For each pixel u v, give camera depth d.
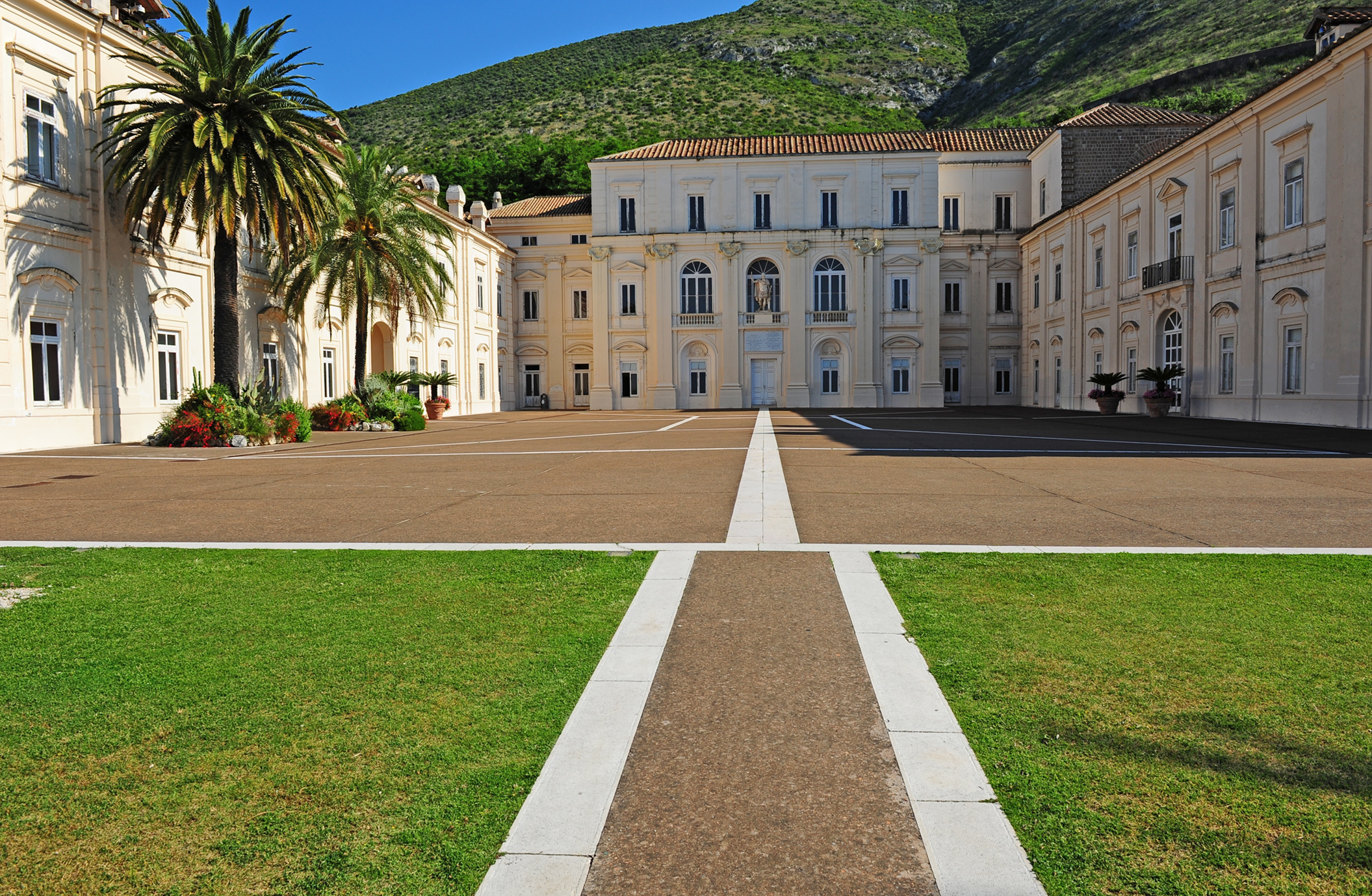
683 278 49.78
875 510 9.19
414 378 33.59
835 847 2.72
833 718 3.68
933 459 15.19
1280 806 2.91
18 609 5.46
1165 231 32.31
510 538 7.80
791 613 5.19
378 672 4.27
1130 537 7.54
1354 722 3.54
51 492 11.75
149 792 3.13
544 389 52.50
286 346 29.06
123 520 9.15
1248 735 3.44
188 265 24.11
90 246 20.67
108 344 21.22
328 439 23.88
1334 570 6.09
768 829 2.83
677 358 49.88
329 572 6.38
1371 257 21.67
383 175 28.61
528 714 3.74
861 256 48.41
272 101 20.72
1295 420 24.62
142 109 20.06
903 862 2.64
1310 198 23.98
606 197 49.84
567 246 51.88
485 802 3.01
